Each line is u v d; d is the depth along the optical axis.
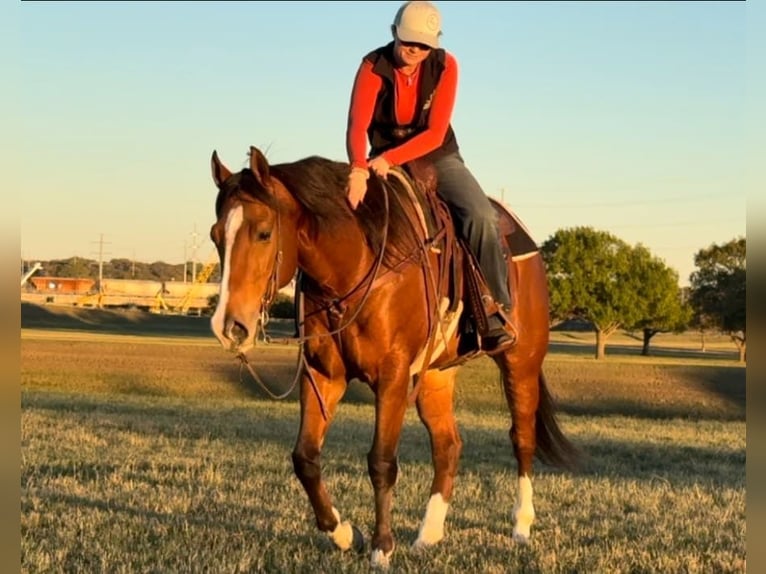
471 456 12.50
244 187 5.38
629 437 16.22
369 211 5.91
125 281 108.88
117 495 8.37
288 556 6.29
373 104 6.28
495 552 6.65
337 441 13.84
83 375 37.06
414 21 6.10
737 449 14.27
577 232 75.00
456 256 6.52
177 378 37.22
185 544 6.47
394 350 5.92
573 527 7.61
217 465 10.46
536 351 7.55
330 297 5.86
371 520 7.62
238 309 5.23
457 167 6.62
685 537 7.23
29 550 6.11
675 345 100.44
